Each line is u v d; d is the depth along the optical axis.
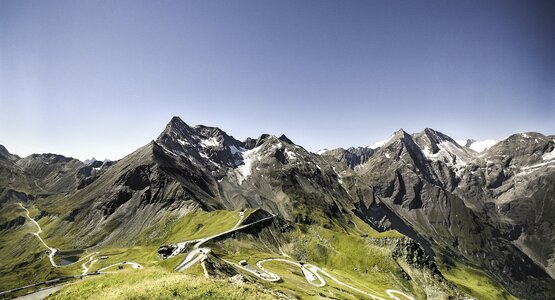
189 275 63.53
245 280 76.88
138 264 182.62
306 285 154.88
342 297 150.25
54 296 59.41
